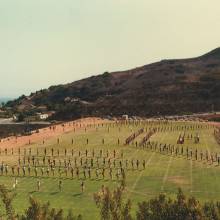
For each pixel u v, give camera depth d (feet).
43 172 360.07
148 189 302.04
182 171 358.43
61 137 557.74
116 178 338.13
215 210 146.20
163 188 304.50
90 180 333.42
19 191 302.45
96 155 431.43
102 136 560.61
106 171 362.33
